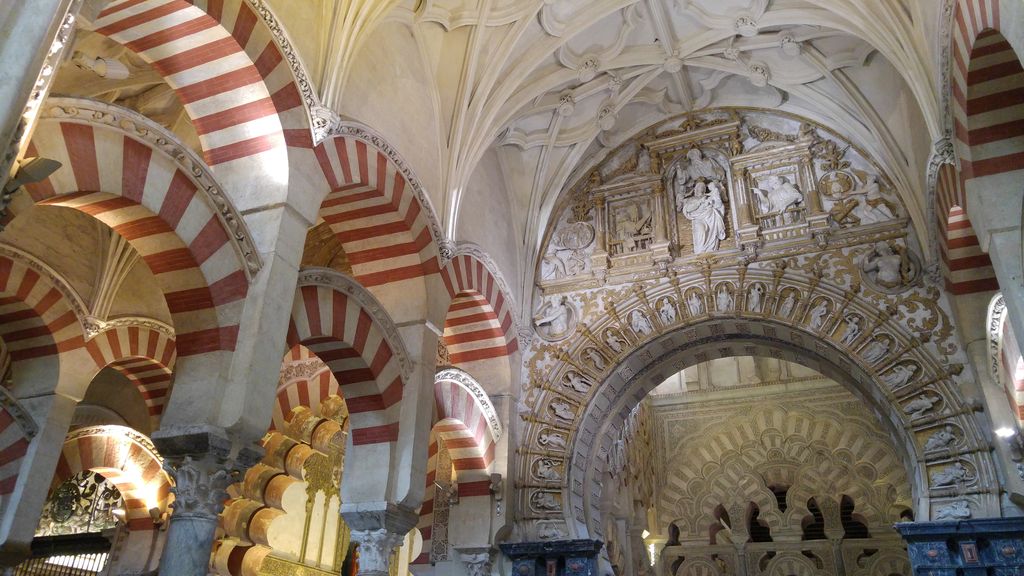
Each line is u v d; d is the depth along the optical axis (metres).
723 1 11.62
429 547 12.91
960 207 9.31
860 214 12.03
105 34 7.44
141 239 6.99
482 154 11.89
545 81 12.36
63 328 9.67
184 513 6.29
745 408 20.48
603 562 12.42
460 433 11.76
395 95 10.02
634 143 14.40
